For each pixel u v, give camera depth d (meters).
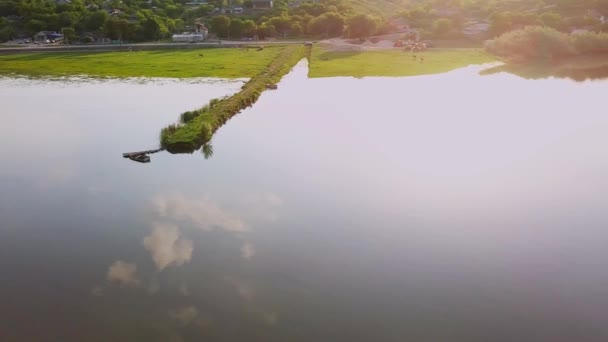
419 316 23.88
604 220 33.25
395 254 29.58
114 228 33.47
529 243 30.56
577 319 23.58
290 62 110.62
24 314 24.28
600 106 66.75
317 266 28.42
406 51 132.75
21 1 192.00
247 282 26.81
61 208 36.75
